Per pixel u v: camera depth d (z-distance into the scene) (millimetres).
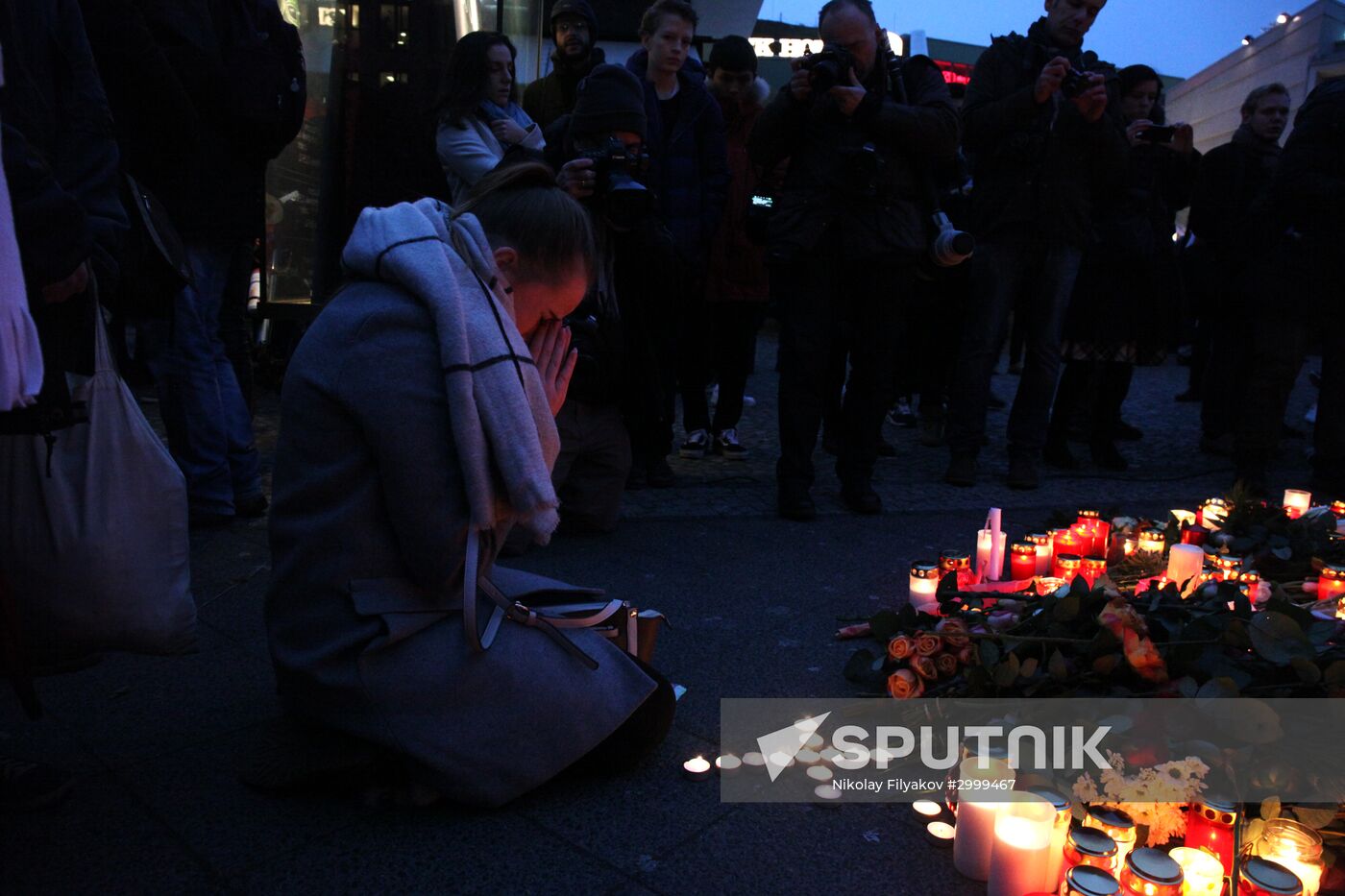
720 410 5855
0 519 1984
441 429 1913
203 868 1869
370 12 5855
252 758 2172
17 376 1595
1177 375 10602
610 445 4008
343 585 2016
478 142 4379
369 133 5949
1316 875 1756
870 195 4117
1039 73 4891
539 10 7355
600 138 3889
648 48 4836
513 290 2072
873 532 4301
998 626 2523
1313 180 4805
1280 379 5082
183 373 3854
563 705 2086
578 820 2068
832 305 4363
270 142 3963
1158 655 2207
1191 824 1908
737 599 3412
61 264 1879
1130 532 3773
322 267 6051
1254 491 5199
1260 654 2170
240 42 3861
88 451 2025
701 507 4641
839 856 1974
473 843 1975
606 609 2338
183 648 2174
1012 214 4918
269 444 5398
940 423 6375
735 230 5547
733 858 1955
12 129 1856
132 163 3488
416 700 2010
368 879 1852
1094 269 5516
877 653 2852
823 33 4301
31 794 2037
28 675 1835
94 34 3293
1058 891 1812
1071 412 5859
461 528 1947
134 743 2320
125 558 2055
